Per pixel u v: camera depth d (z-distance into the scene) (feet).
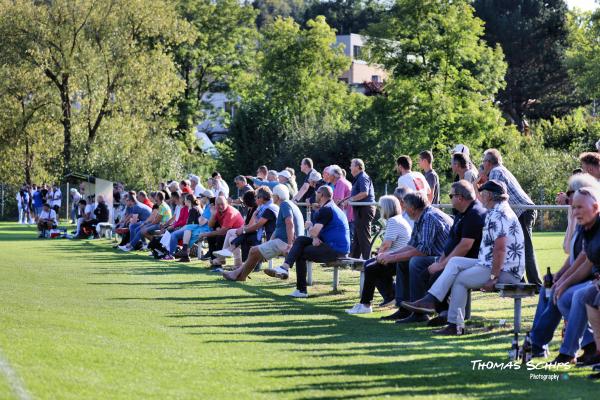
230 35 243.40
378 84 288.10
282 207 55.11
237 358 29.17
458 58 194.29
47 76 174.29
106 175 170.30
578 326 29.58
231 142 200.34
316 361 29.25
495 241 35.86
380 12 219.41
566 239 37.83
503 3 290.97
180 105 238.07
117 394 23.06
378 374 27.43
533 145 198.90
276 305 45.06
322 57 228.63
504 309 43.45
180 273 61.46
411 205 41.01
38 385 23.40
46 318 35.99
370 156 181.47
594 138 210.79
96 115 179.11
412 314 39.70
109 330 33.73
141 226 85.25
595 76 220.43
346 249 50.21
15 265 66.08
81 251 84.48
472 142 192.54
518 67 282.97
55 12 171.12
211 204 72.64
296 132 186.70
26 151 178.60
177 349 30.30
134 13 176.65
